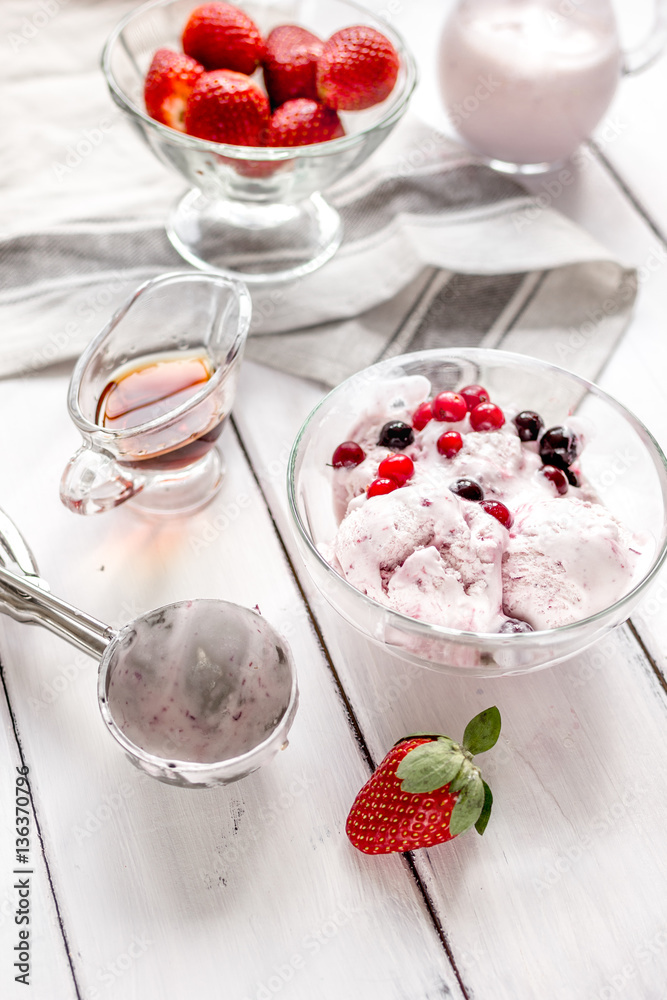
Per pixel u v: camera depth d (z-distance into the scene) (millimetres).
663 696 574
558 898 537
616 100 767
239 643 554
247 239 696
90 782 554
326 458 597
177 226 699
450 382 613
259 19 724
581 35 689
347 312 669
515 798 553
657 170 733
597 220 711
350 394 594
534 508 570
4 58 751
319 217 707
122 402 614
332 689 574
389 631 539
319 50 680
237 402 646
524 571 559
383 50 663
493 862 542
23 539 599
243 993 522
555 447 592
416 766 522
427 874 540
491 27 693
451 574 553
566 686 575
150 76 673
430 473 588
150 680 550
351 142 644
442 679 576
